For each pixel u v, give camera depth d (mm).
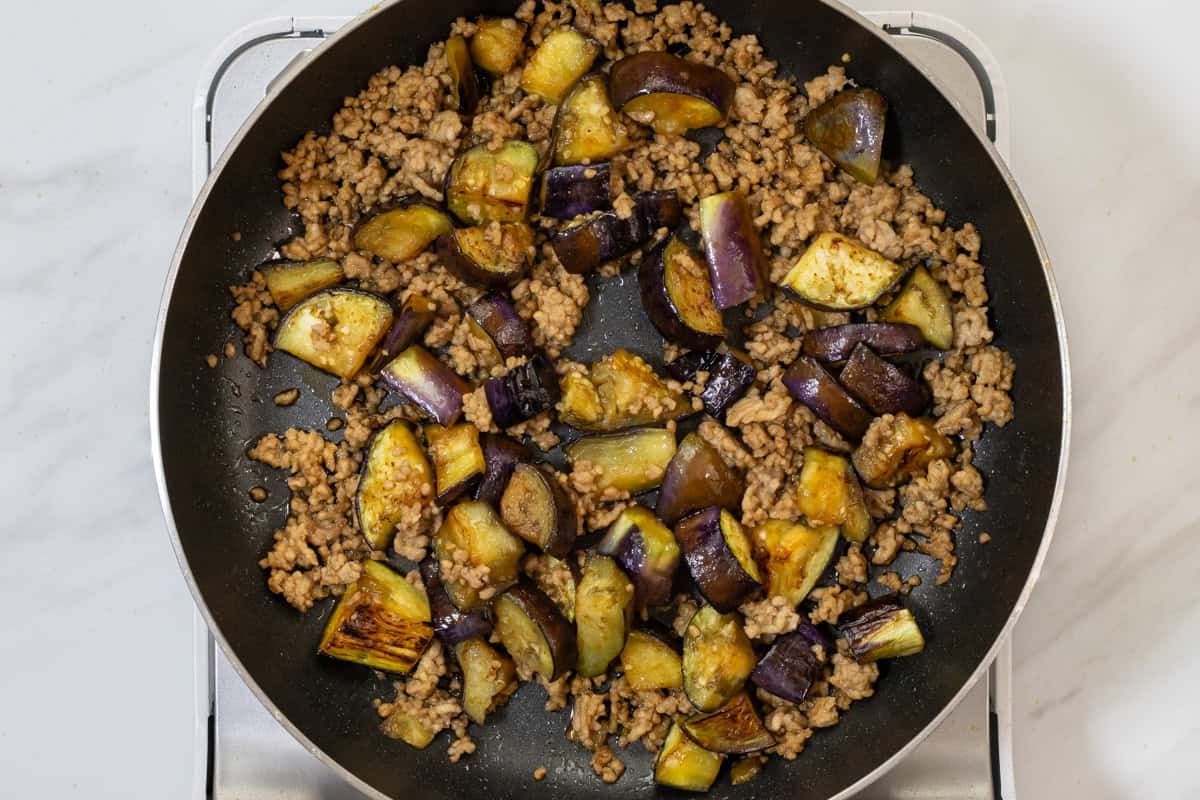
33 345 585
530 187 537
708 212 534
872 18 557
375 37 529
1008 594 526
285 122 535
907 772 544
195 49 588
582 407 533
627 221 534
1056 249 581
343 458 544
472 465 531
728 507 535
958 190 539
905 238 539
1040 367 521
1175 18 580
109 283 585
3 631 584
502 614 533
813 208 545
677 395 542
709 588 528
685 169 549
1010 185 515
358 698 546
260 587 543
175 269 512
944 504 542
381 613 534
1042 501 518
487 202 537
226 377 546
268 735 542
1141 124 581
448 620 531
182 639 586
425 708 543
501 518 531
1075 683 579
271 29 555
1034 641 580
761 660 534
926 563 546
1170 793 575
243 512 545
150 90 587
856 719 542
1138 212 580
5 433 584
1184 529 577
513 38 541
